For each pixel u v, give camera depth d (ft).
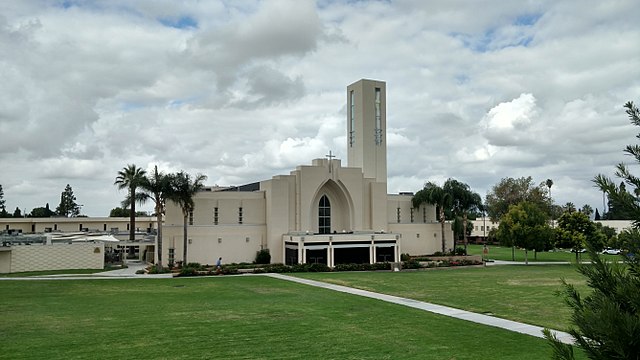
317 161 223.92
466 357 63.21
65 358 61.82
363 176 234.58
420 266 196.44
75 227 314.76
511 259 245.65
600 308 23.93
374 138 252.21
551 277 160.04
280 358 62.69
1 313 93.35
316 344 69.56
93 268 188.24
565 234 222.28
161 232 186.29
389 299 111.04
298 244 196.03
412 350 66.54
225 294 120.67
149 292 124.67
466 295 117.50
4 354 63.52
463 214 263.49
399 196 255.29
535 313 93.09
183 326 81.10
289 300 110.01
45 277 157.99
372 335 74.95
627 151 25.41
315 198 226.79
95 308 99.19
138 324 82.69
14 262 175.22
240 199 216.54
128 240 231.91
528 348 67.26
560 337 72.74
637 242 24.89
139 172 232.32
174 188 183.11
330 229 229.86
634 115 25.35
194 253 202.08
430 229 252.01
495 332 76.79
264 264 204.44
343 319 87.25
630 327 22.07
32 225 304.91
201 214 210.59
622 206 24.64
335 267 189.37
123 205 232.73
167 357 62.75
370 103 252.62
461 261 206.90
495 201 394.52
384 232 223.71
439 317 89.04
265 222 219.00
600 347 23.81
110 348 66.85
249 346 68.33
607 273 25.44
